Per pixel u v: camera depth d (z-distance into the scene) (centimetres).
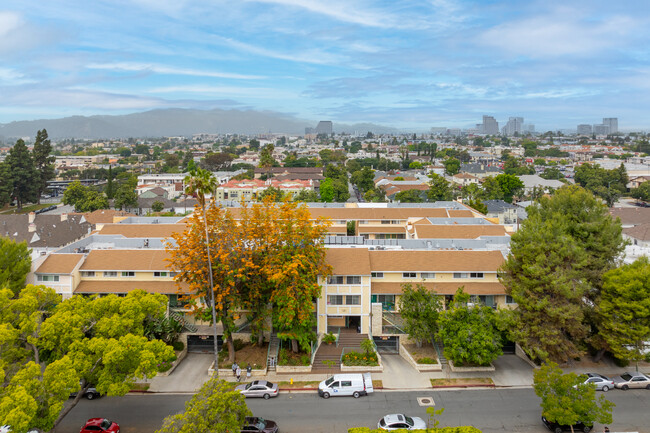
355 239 7025
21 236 9581
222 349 5681
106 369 3838
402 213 9775
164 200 16138
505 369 5216
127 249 6312
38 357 4112
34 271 5878
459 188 19588
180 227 8169
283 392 4784
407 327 5309
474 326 4928
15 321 4162
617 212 11981
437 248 6925
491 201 13638
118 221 9175
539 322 4988
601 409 3803
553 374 3931
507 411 4391
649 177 18912
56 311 4381
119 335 4244
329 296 5744
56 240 9731
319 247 5509
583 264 5047
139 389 4831
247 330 5816
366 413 4372
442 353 5406
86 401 4641
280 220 5447
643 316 4706
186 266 5119
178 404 4569
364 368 5138
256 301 5288
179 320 5650
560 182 19100
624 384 4784
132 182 19038
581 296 5078
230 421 3369
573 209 5878
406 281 5959
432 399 4616
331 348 5556
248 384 4772
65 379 3525
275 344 5641
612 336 4897
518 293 5125
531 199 16588
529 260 5147
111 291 5834
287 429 4100
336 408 4462
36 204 17488
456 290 5753
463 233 7881
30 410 3166
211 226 5309
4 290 4134
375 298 5894
